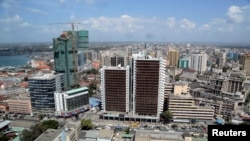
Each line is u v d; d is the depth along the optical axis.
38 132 160.50
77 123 176.00
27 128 178.50
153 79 197.00
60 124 185.38
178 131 179.88
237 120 198.12
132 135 169.88
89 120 191.50
